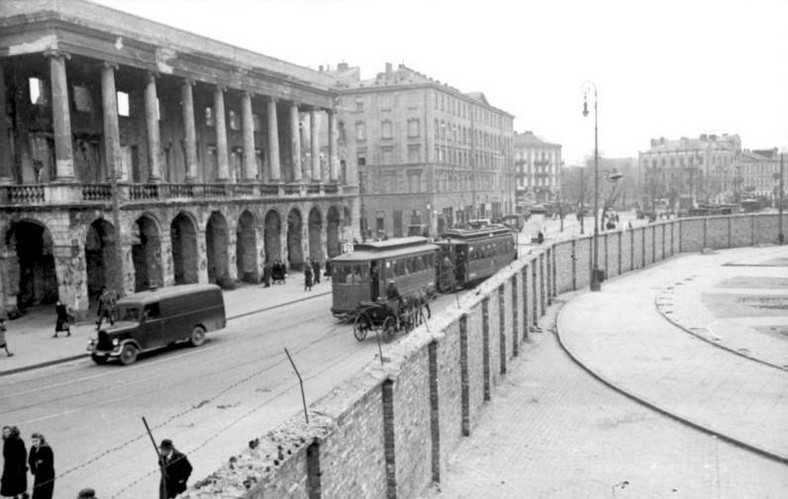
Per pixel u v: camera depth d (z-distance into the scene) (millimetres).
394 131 90625
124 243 38531
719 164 180750
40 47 35938
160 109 48406
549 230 94000
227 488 7895
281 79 55000
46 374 25359
